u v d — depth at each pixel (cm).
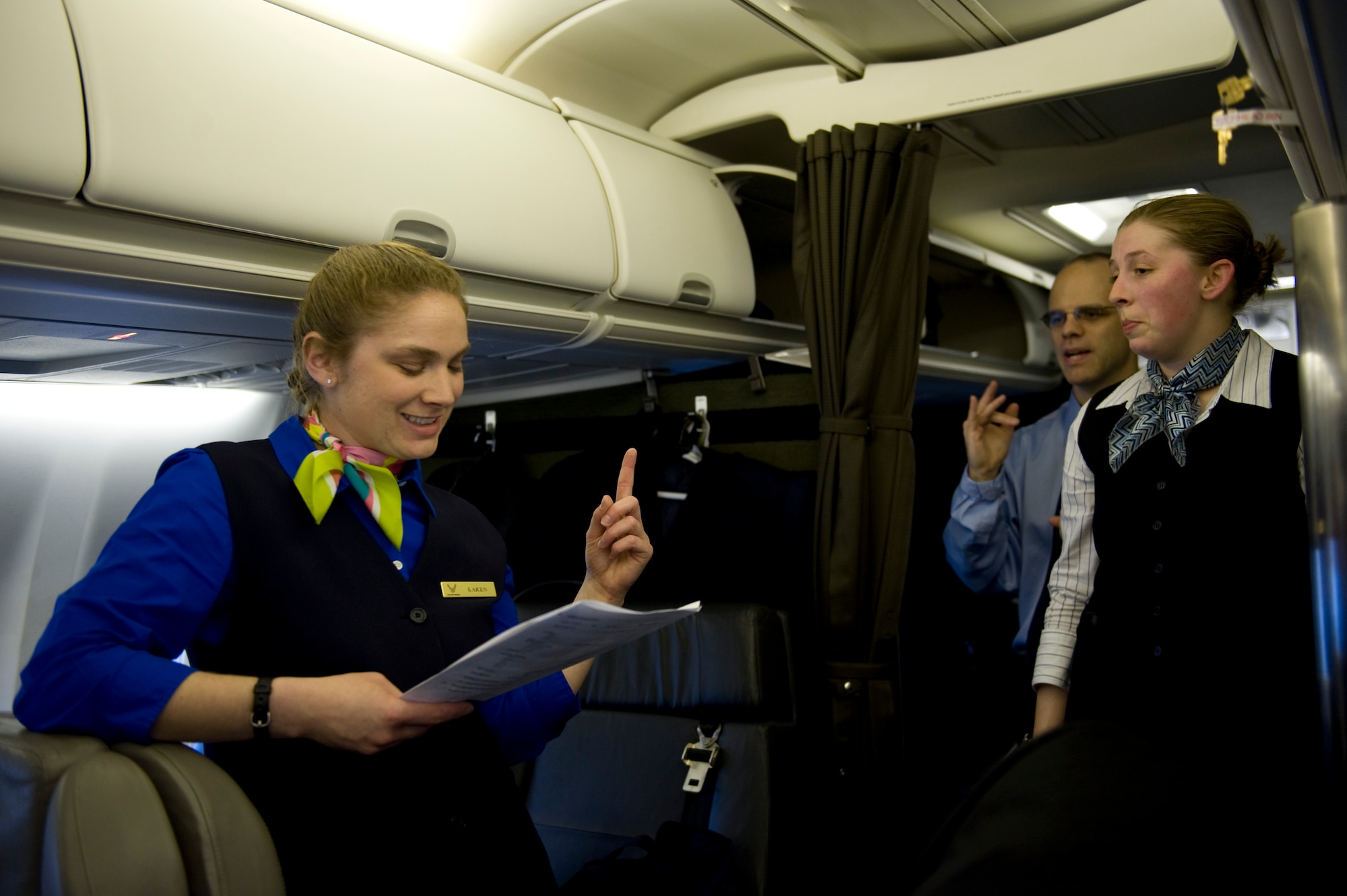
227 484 121
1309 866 55
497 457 316
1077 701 177
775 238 286
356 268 123
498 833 130
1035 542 263
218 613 122
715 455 269
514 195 187
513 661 108
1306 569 147
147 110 132
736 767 204
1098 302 249
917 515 376
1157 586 161
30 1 122
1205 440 158
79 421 247
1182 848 56
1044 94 200
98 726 108
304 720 109
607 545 143
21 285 137
